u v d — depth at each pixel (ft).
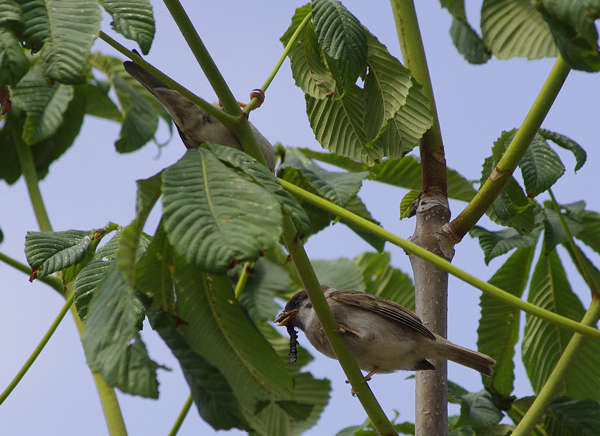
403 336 27.45
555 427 24.07
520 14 22.15
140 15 14.88
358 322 27.71
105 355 12.58
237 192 12.59
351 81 19.84
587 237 26.45
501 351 26.48
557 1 13.10
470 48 29.27
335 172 25.96
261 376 15.69
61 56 13.34
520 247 26.23
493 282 26.68
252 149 17.28
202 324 15.53
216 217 12.11
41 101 31.94
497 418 23.54
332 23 19.83
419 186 29.58
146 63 15.93
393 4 23.89
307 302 29.99
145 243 17.29
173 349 14.43
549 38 21.80
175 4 16.37
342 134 24.14
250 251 11.56
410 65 23.26
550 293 26.20
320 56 23.16
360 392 16.85
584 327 14.83
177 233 11.85
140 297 14.94
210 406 13.78
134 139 33.09
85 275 17.99
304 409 15.61
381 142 23.41
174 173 12.94
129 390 12.22
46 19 13.71
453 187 28.73
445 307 21.49
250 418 15.34
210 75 16.89
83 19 13.80
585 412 23.77
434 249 21.54
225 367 15.55
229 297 15.62
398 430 26.35
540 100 19.76
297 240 15.44
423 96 22.31
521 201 22.75
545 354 25.85
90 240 19.07
